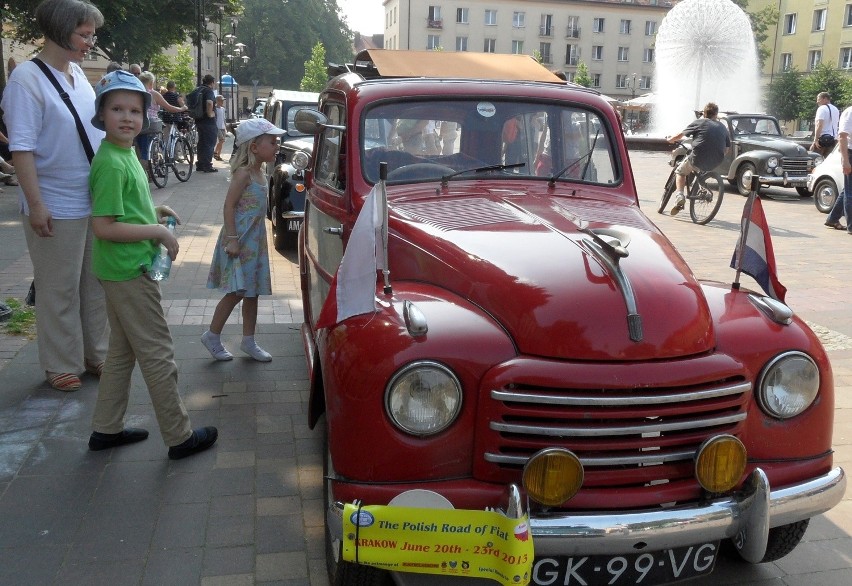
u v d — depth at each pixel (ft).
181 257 29.84
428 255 10.59
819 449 9.61
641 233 11.03
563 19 258.98
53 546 11.23
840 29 181.37
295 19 297.53
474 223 11.03
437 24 254.06
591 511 8.68
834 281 28.27
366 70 16.25
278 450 14.37
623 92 266.16
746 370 9.17
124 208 12.64
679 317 9.18
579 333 8.81
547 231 10.68
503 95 13.89
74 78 15.96
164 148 51.39
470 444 8.75
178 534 11.62
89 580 10.50
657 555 9.02
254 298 18.57
